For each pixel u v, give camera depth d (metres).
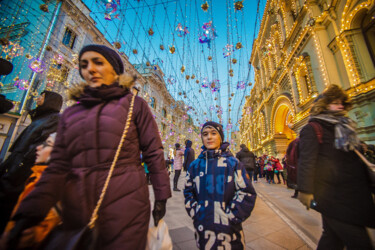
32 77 7.12
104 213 0.67
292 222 2.58
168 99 22.12
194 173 1.44
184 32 4.88
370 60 5.01
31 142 1.42
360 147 1.22
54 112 1.67
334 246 1.21
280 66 11.29
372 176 1.09
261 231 2.25
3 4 6.85
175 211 3.00
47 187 0.70
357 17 5.35
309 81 7.28
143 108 0.95
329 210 1.12
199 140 31.09
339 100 1.34
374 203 1.08
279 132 12.91
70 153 0.77
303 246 1.84
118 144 0.78
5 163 1.38
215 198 1.21
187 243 1.85
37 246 0.58
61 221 0.66
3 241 0.58
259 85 18.92
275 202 3.91
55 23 8.09
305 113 7.81
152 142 0.91
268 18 13.42
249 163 6.18
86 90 0.88
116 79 1.02
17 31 7.16
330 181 1.15
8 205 1.22
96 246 0.61
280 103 11.87
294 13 9.70
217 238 1.08
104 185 0.69
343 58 5.61
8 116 6.21
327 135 1.23
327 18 6.41
